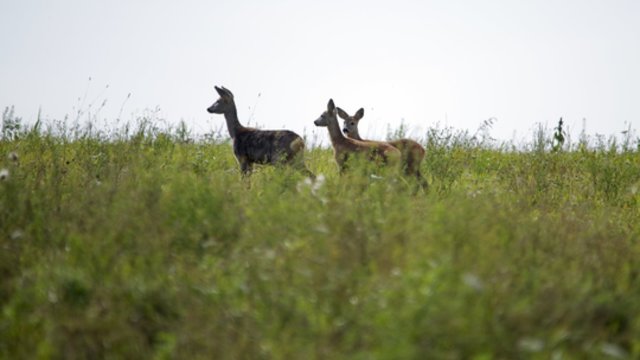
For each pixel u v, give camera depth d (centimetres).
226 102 5478
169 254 2659
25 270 2595
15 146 4931
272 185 3212
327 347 1980
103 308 2283
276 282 2309
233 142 5225
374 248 2466
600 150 5853
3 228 2944
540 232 2931
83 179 3559
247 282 2362
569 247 2766
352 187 3059
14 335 2230
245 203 3095
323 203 2900
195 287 2378
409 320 1917
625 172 4884
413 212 2922
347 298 2197
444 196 3697
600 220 3353
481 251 2459
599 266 2566
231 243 2748
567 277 2367
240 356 2025
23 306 2367
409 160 4844
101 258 2538
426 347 1891
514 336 1970
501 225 2842
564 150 5866
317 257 2416
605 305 2231
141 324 2250
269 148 5031
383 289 2133
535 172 4941
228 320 2189
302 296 2206
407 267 2253
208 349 2067
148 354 2148
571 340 2041
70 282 2384
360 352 1916
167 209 2902
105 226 2775
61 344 2145
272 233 2700
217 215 2884
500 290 2178
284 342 2023
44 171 3588
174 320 2277
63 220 2956
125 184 3244
